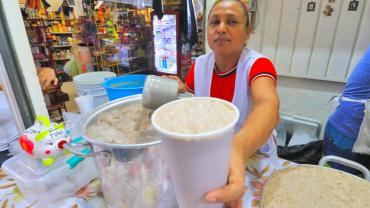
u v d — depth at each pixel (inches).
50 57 54.8
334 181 21.4
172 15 68.2
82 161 21.7
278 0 64.1
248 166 25.4
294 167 23.4
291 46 66.9
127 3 63.0
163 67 75.2
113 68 60.5
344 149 45.3
